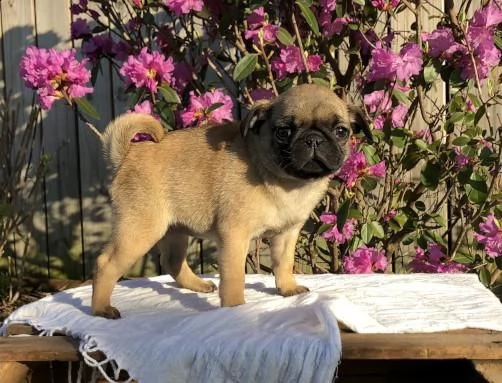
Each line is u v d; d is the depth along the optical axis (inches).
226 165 25.4
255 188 25.1
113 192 26.2
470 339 20.7
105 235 45.9
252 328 21.6
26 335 23.5
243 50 35.6
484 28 31.1
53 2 44.3
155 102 34.5
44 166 42.0
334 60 37.5
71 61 32.1
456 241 38.1
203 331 21.5
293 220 26.2
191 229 26.6
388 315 23.7
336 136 25.3
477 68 32.2
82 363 21.9
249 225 25.3
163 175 26.0
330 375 19.4
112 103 44.7
